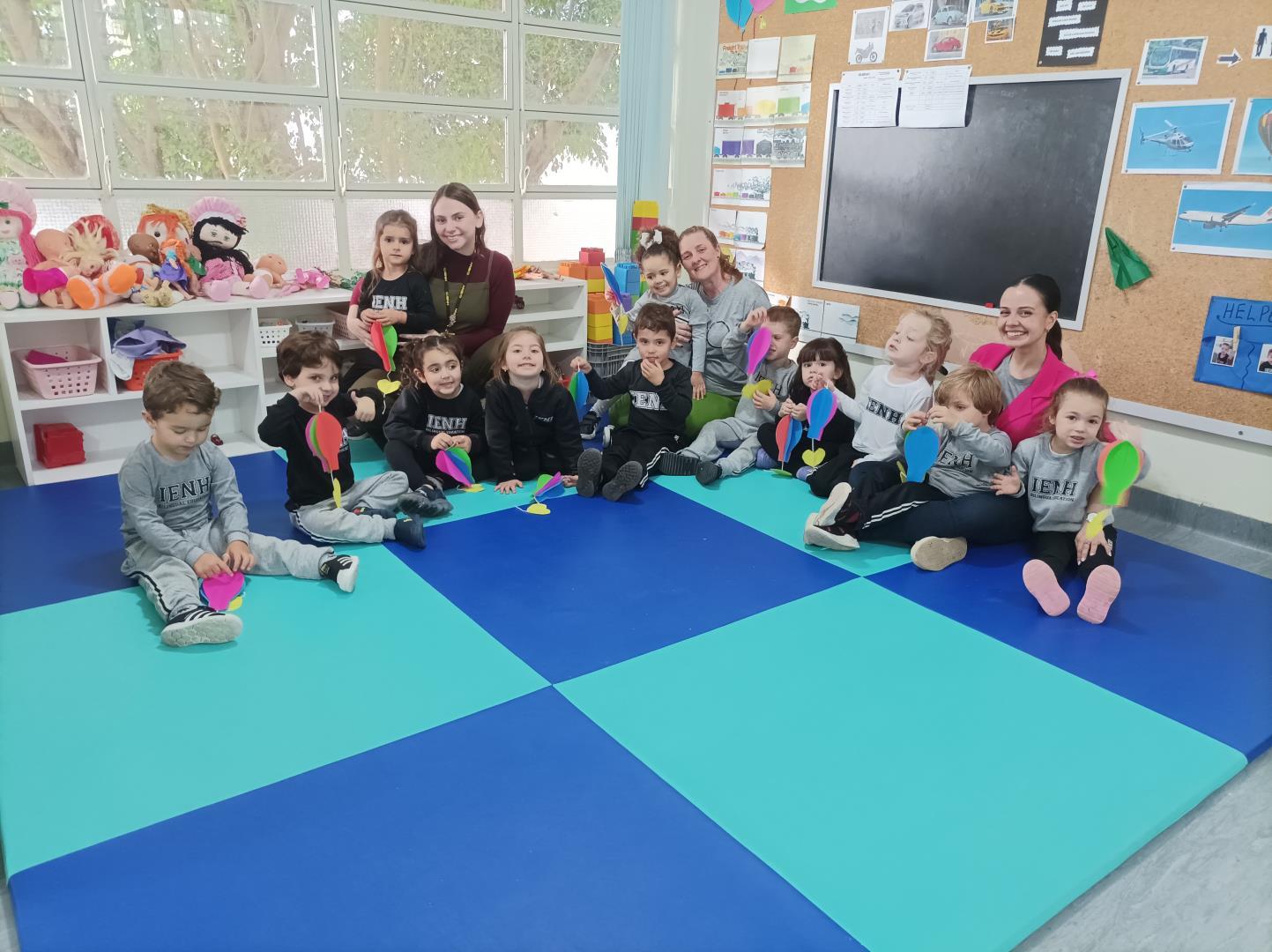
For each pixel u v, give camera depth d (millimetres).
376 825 1256
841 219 3344
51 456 2633
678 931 1096
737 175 3744
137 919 1089
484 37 3438
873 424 2605
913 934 1100
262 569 2020
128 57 2771
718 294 3105
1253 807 1394
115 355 2639
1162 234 2469
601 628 1827
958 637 1842
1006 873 1207
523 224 3742
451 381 2527
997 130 2797
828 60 3289
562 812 1294
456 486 2637
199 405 1818
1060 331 2459
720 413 3018
